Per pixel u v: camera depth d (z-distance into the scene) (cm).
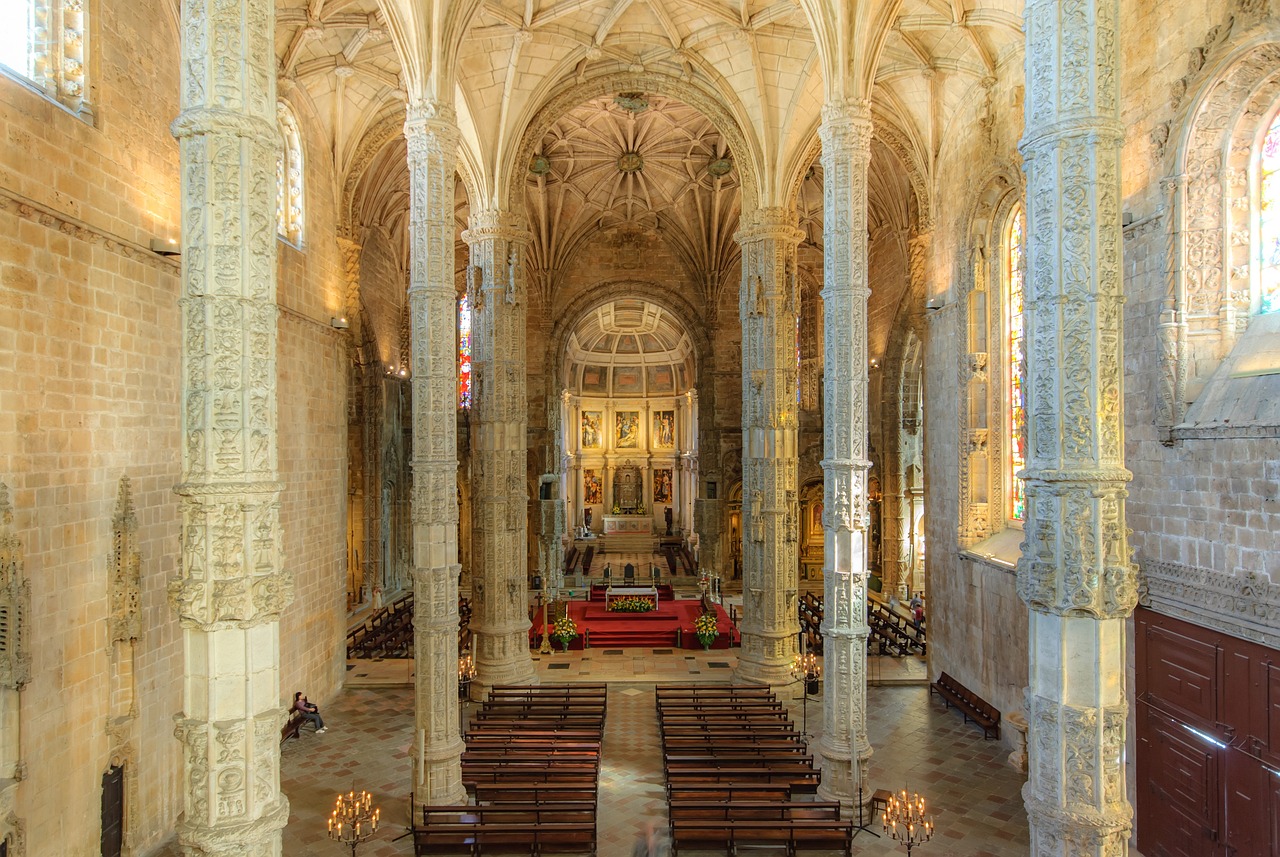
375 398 3806
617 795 1738
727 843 1454
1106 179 820
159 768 1522
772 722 1984
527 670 2475
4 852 1090
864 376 1609
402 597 4022
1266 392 1216
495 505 2431
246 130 749
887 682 2539
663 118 3638
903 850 1483
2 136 1129
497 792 1641
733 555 4556
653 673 2688
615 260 4472
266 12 782
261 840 734
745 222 2517
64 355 1262
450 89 1647
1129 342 1503
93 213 1335
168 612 1557
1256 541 1208
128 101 1442
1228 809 1271
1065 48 828
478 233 2467
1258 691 1216
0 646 1107
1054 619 814
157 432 1526
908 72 2331
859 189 1614
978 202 2191
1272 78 1263
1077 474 802
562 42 2367
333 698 2455
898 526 3831
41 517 1205
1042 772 823
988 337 2250
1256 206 1342
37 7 1278
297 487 2223
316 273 2384
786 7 2166
